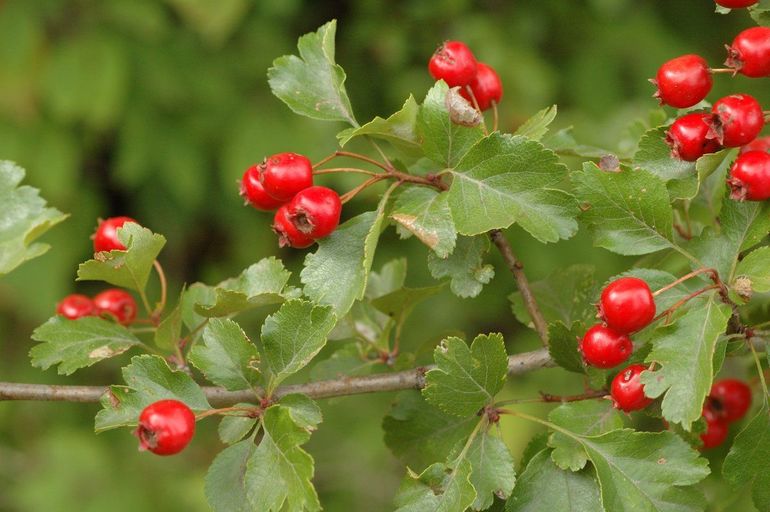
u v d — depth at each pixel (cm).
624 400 50
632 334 51
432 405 52
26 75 104
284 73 54
